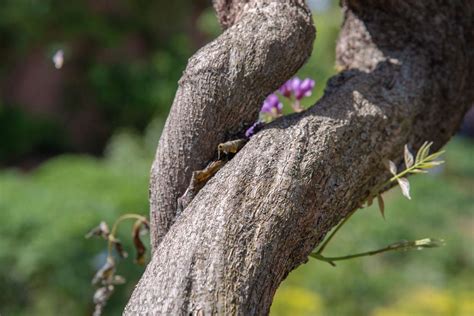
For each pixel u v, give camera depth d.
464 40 2.25
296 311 5.27
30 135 11.78
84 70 12.14
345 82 2.17
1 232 5.67
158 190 2.07
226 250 1.97
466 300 6.14
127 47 12.09
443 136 2.25
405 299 6.12
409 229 7.43
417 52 2.24
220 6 2.14
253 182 2.01
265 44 2.06
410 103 2.18
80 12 11.50
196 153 2.06
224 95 2.05
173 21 12.02
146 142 10.20
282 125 2.07
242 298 1.95
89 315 5.66
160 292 1.95
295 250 2.04
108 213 5.87
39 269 5.61
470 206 8.85
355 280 6.18
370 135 2.12
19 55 11.76
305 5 2.10
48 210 5.82
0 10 11.37
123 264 5.41
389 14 2.25
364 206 2.15
